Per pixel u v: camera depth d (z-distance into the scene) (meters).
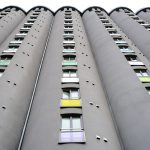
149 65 23.55
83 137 13.62
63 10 50.28
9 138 14.35
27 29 35.03
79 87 18.62
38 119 15.70
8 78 19.31
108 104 19.22
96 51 28.61
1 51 26.30
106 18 43.56
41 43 30.59
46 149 12.86
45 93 18.42
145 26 37.88
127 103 17.36
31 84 21.03
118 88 19.44
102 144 13.59
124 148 14.77
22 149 14.07
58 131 14.01
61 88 18.45
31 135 14.59
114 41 28.23
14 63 21.84
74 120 15.32
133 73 20.50
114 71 21.95
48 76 21.02
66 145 12.98
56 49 27.03
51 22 45.59
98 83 21.47
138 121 15.45
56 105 16.45
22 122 16.42
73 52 25.72
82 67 22.41
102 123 15.55
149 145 13.62
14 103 17.12
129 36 36.00
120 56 23.94
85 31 39.84
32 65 23.59
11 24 38.41
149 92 18.92
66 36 30.80
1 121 14.90
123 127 15.92
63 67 21.83
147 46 29.02
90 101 17.36
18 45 28.06
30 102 19.03
